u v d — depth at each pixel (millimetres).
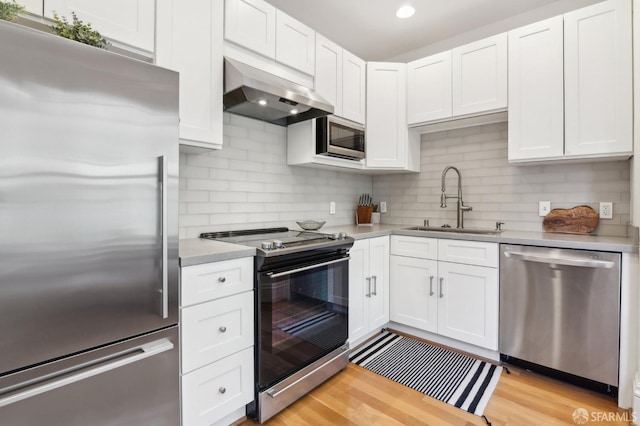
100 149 1079
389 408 1725
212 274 1446
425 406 1737
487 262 2184
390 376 2039
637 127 1803
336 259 2051
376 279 2543
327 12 2566
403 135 2861
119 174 1123
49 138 975
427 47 3107
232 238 2023
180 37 1604
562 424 1581
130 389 1170
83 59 1040
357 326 2365
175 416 1305
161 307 1238
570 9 2395
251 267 1616
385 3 2451
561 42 2109
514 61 2287
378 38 2965
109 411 1118
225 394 1506
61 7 1236
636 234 1737
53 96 980
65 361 1031
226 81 1795
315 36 2352
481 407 1723
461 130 2902
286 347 1756
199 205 2070
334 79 2500
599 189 2262
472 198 2844
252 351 1624
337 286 2094
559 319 1919
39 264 967
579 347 1858
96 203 1073
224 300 1494
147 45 1480
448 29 2822
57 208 995
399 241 2643
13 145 914
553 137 2135
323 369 1935
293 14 2588
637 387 1611
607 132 1960
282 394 1687
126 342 1163
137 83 1170
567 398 1796
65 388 1022
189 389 1368
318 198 2924
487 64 2414
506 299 2113
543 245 1962
